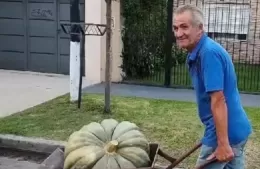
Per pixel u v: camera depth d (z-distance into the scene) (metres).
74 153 4.03
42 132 6.97
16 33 12.33
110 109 8.16
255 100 9.68
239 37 14.99
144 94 9.99
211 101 3.45
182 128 7.20
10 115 7.99
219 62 3.44
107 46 7.80
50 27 12.01
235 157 3.66
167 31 10.76
